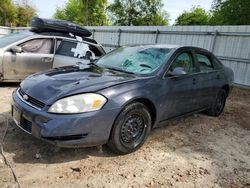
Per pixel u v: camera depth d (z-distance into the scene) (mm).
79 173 3088
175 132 4695
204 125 5258
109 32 17094
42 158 3314
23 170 3031
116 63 4395
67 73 3791
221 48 11617
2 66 6590
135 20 44719
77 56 7430
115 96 3299
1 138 3715
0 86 6953
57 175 3006
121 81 3514
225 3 25688
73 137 3088
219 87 5555
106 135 3285
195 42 12484
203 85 4926
